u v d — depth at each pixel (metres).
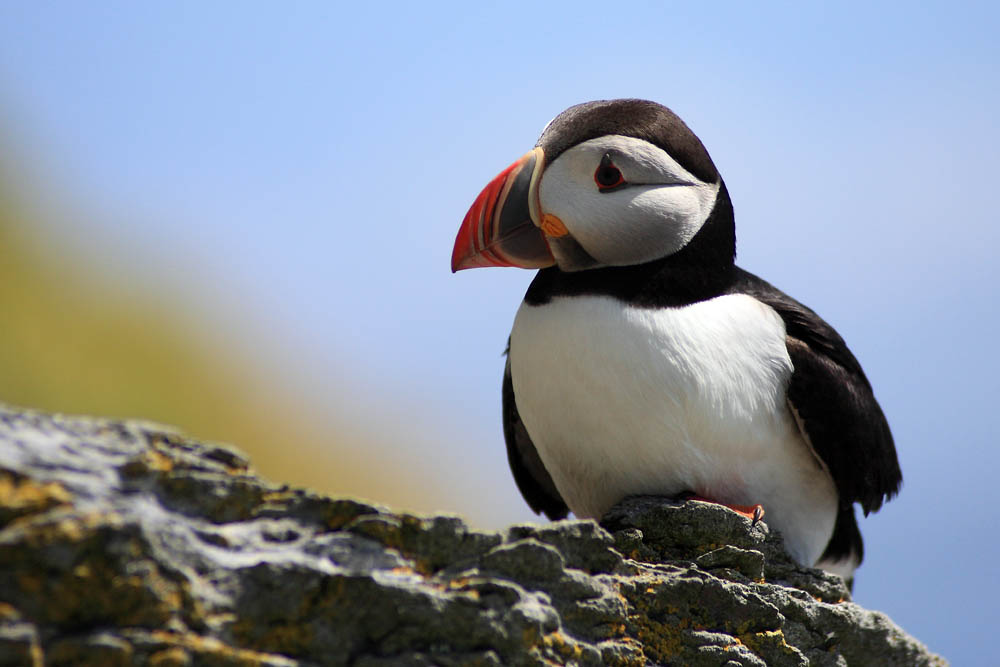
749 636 6.77
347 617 5.13
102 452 5.02
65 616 4.52
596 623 6.11
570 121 7.93
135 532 4.62
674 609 6.55
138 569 4.62
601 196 7.62
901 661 7.56
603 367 7.40
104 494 4.84
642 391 7.34
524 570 5.81
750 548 7.19
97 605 4.56
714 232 7.88
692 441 7.43
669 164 7.72
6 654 4.33
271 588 4.98
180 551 4.84
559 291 7.82
